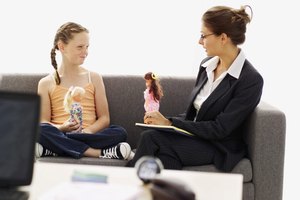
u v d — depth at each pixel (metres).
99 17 3.33
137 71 3.40
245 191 2.59
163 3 3.34
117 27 3.35
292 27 3.23
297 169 3.24
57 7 3.31
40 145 2.64
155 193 1.52
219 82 2.74
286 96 3.28
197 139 2.65
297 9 3.21
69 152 2.63
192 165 2.62
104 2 3.32
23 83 3.04
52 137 2.65
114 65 3.39
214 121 2.65
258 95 2.64
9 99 1.53
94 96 3.01
